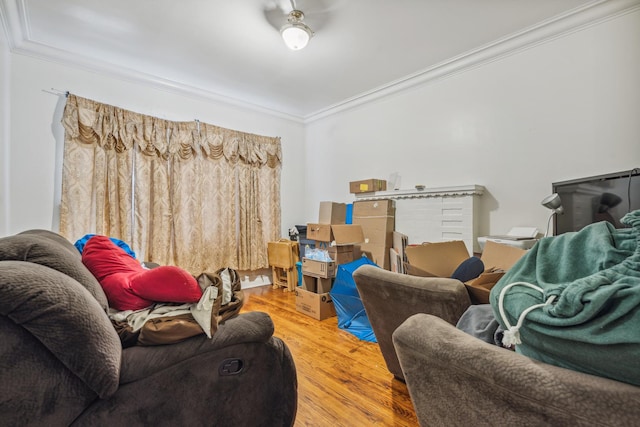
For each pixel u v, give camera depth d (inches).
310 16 88.5
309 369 74.3
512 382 22.6
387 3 83.4
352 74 126.4
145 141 120.0
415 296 51.9
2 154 91.9
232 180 148.2
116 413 31.3
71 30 94.7
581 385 20.2
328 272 114.3
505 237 91.9
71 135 103.1
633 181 66.4
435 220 115.2
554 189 84.4
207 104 143.6
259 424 41.9
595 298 21.6
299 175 181.0
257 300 134.6
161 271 41.5
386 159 141.9
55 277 29.8
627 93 81.3
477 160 110.7
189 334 36.6
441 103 121.6
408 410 58.4
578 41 89.0
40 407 27.1
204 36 98.7
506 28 95.3
